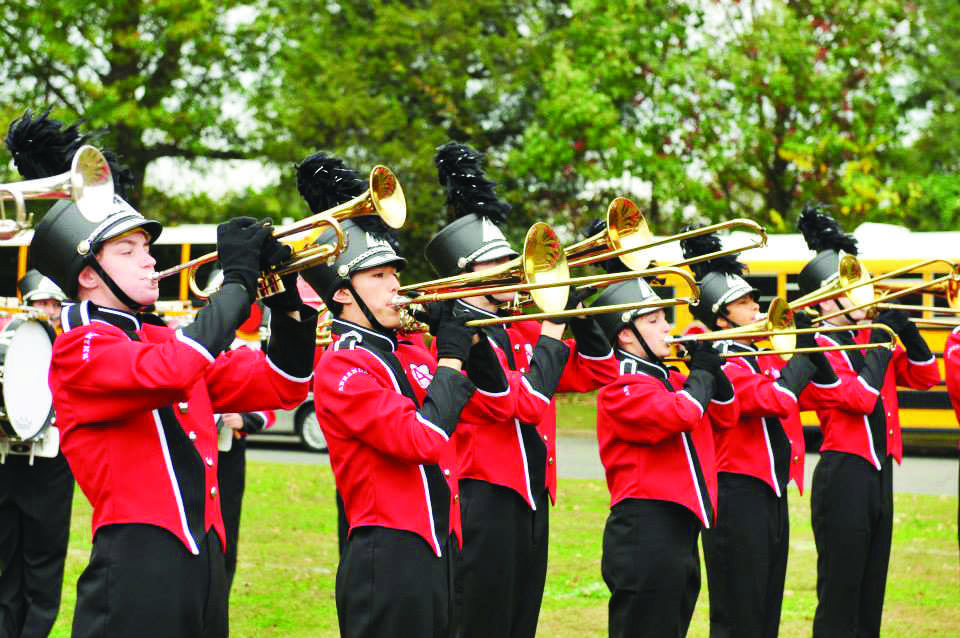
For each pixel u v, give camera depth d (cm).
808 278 1002
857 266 933
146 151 3070
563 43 2936
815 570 1197
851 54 2747
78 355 515
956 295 959
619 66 2695
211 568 538
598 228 792
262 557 1235
